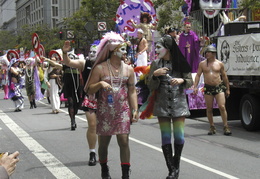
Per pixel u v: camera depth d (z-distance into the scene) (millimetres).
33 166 6898
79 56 9383
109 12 34906
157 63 5980
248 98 9875
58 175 6324
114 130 5434
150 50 14734
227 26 10961
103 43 5441
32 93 16484
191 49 12805
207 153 7660
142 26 14703
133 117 5543
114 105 5441
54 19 90250
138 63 13023
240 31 10875
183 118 5961
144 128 10602
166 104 5852
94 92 5465
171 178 5738
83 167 6777
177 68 5820
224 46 10617
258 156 7402
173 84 5750
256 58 9266
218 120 11938
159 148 8109
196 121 11836
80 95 9828
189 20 15289
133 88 5613
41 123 12016
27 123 12086
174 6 24375
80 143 8797
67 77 9906
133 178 6070
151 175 6215
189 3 16047
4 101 21000
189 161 7035
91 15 36406
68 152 7930
